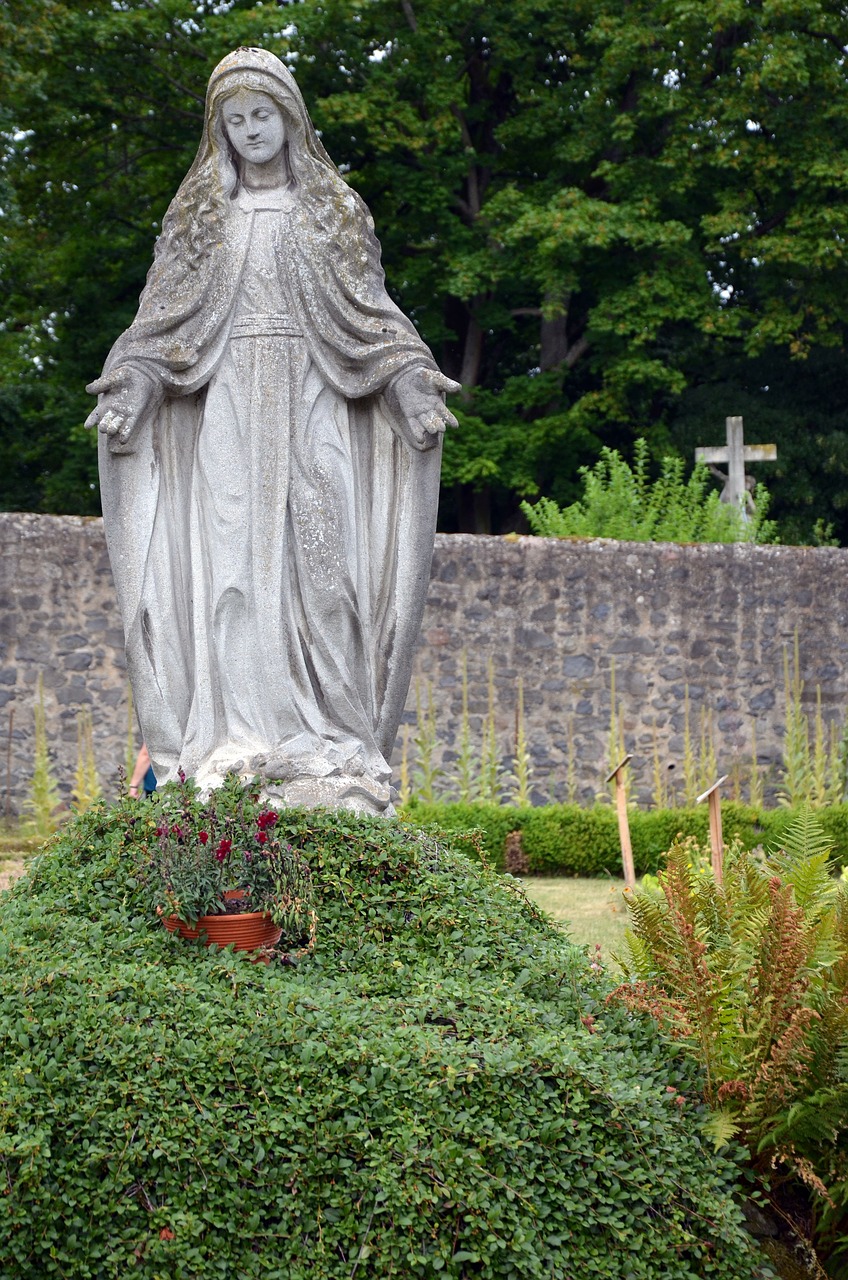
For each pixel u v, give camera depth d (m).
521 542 17.03
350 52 24.03
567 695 17.08
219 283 6.87
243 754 6.70
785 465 26.12
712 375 27.53
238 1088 4.81
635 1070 5.30
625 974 6.20
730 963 5.77
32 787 15.34
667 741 17.28
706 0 23.31
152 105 24.45
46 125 24.27
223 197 6.92
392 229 25.14
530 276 24.11
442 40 24.17
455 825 13.50
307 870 5.97
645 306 23.84
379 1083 4.85
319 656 6.84
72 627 15.87
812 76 23.92
